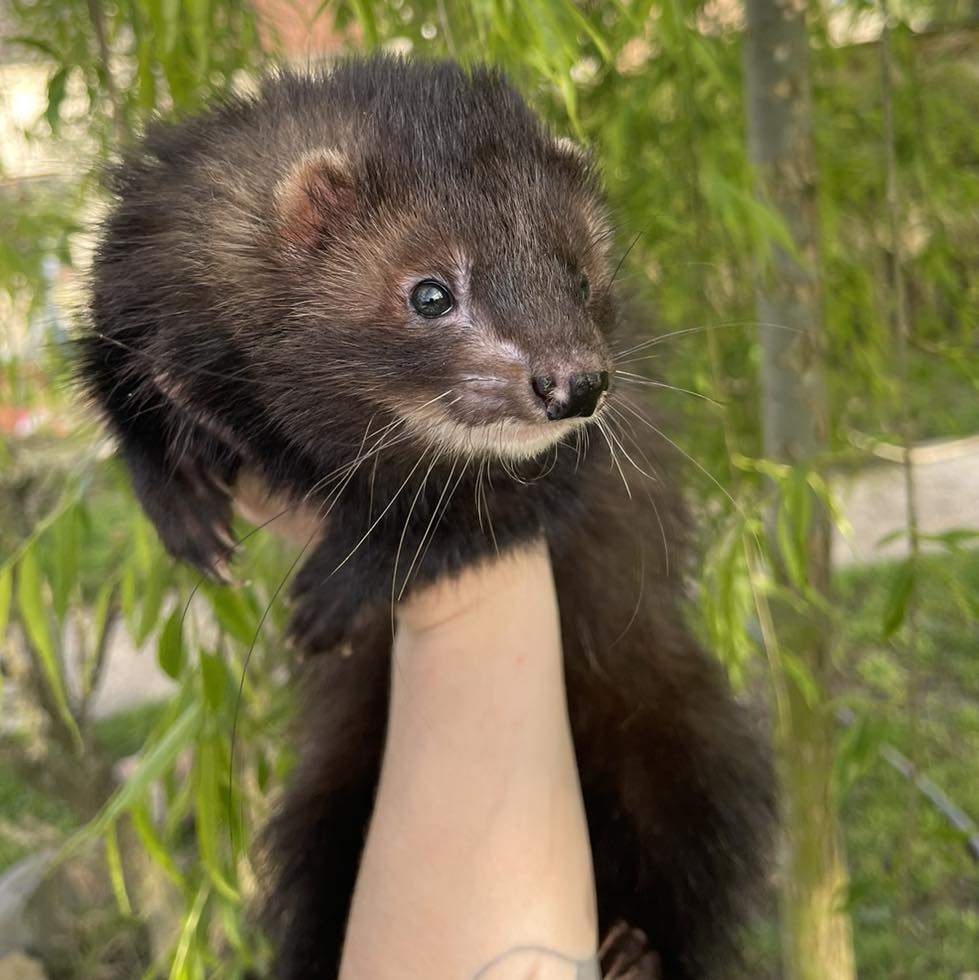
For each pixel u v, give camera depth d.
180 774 0.40
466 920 0.23
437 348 0.26
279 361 0.27
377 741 0.32
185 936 0.28
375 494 0.28
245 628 0.28
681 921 0.33
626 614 0.32
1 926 0.50
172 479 0.28
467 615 0.25
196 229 0.27
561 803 0.24
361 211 0.26
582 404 0.25
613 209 0.31
